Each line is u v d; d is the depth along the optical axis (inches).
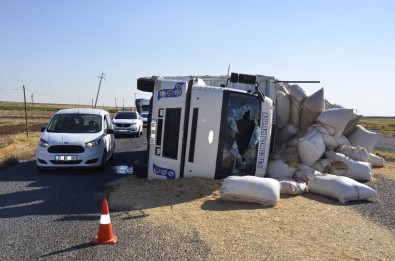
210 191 319.3
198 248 198.8
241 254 191.2
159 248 199.3
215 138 344.2
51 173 427.2
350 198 306.3
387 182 409.7
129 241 209.9
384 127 2923.2
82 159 420.8
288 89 444.5
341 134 431.2
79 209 277.6
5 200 304.2
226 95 344.8
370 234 227.1
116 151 655.1
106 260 184.1
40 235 220.4
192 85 353.1
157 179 362.9
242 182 288.7
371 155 524.1
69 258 186.5
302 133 438.6
